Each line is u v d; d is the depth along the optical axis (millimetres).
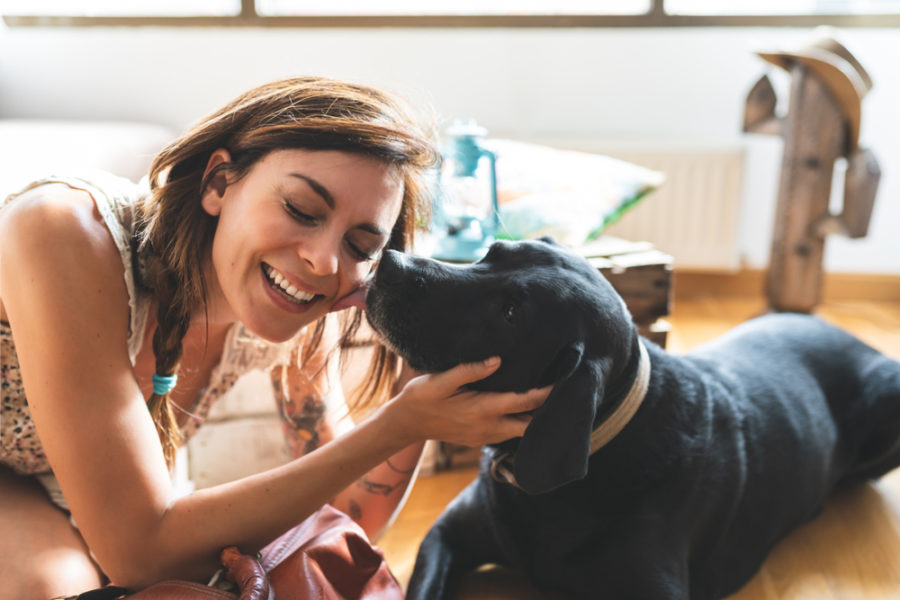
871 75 3229
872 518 1799
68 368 995
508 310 1136
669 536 1262
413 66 3371
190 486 1562
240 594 979
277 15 3336
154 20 3355
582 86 3387
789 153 3029
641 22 3309
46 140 2492
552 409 1048
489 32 3332
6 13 3385
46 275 992
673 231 3334
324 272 1020
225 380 1435
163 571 1046
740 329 1934
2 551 1102
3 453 1216
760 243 3477
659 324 2072
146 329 1218
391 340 1176
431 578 1324
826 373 1810
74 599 989
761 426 1499
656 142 3281
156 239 1080
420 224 1265
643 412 1268
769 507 1498
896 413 1731
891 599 1485
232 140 1062
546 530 1286
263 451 1866
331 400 1456
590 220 2254
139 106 3432
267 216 1006
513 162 2428
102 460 1005
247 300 1080
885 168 3355
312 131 989
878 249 3451
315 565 1060
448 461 1998
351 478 1084
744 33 3289
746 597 1479
